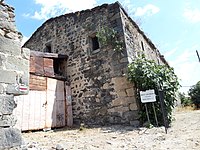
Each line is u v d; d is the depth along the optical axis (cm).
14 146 256
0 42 279
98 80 700
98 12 761
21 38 312
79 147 348
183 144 347
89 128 601
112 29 695
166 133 459
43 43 953
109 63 682
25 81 297
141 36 912
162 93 509
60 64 827
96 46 759
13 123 264
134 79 600
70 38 832
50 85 702
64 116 716
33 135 513
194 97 1537
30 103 621
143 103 587
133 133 476
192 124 564
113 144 370
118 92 638
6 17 297
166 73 605
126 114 607
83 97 730
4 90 265
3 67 273
